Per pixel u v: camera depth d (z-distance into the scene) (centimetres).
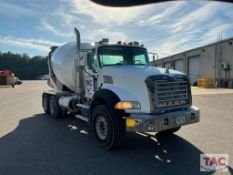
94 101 643
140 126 537
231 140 652
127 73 597
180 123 574
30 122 921
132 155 555
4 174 455
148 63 778
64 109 962
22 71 10406
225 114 1055
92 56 725
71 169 478
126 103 564
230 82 3036
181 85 601
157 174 451
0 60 10269
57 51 1038
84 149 599
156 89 555
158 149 593
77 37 765
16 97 1977
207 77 3559
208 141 645
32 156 550
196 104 1407
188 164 495
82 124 883
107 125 584
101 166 493
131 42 770
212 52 3488
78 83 808
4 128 819
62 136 718
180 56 4322
